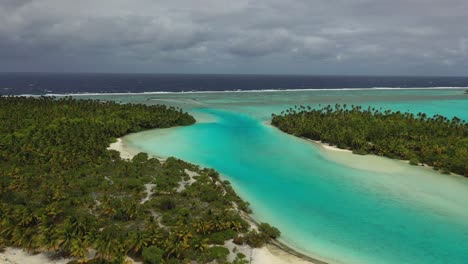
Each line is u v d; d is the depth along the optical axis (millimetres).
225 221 59812
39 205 64500
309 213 71000
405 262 54656
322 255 55781
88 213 63344
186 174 85625
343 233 63281
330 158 108188
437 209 73188
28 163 85375
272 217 68938
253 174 93188
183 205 68375
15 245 52656
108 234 51469
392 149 109688
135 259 50250
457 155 98375
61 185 71375
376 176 92375
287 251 55344
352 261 54375
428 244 60062
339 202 76250
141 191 73500
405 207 74000
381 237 62062
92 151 93688
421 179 90188
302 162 103938
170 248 49531
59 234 50656
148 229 53812
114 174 83312
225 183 83938
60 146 95438
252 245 55500
